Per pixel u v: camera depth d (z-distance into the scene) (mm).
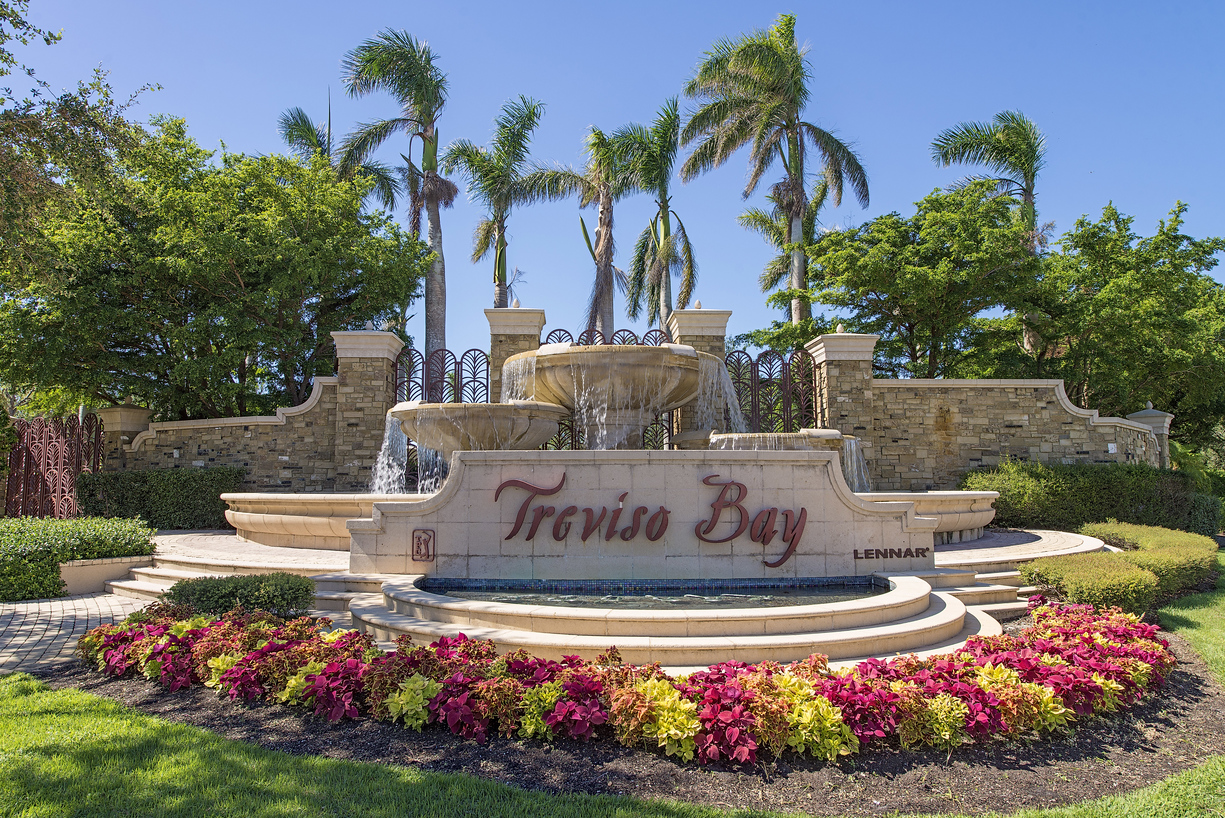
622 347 11094
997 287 18719
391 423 14836
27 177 11398
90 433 17984
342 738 4633
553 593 7965
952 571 8648
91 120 11766
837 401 16594
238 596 7195
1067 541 11758
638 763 4297
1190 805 3910
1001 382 16891
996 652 5578
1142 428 18734
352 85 24328
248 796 3795
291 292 18234
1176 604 8562
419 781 3990
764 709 4402
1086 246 21328
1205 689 5852
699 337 17109
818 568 8555
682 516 8508
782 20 25594
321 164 21031
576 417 12250
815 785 4082
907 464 16547
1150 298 19984
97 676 6078
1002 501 14484
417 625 6488
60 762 4207
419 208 25516
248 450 16594
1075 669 5176
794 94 24844
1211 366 20641
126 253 17297
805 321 23641
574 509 8469
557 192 25562
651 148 24422
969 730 4695
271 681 5348
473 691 4742
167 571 10008
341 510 11055
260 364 21016
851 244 20922
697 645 5711
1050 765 4426
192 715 5074
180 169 18203
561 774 4145
